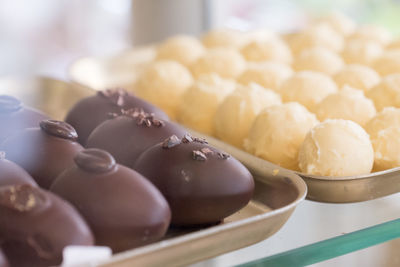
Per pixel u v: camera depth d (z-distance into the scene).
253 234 0.28
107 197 0.28
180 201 0.30
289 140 0.36
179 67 0.46
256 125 0.37
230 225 0.27
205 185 0.30
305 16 0.73
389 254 0.35
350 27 0.63
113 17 0.75
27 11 0.79
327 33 0.57
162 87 0.44
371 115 0.38
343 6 0.71
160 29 0.68
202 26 0.69
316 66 0.48
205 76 0.44
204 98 0.42
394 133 0.35
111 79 0.53
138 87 0.45
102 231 0.27
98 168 0.28
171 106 0.44
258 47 0.51
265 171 0.33
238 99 0.39
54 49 0.74
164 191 0.30
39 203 0.26
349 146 0.34
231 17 0.72
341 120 0.35
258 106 0.39
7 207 0.26
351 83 0.44
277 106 0.37
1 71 0.66
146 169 0.30
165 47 0.53
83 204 0.27
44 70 0.69
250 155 0.34
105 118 0.36
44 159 0.31
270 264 0.29
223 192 0.30
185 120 0.42
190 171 0.30
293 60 0.50
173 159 0.30
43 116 0.36
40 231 0.26
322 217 0.32
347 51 0.51
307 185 0.33
